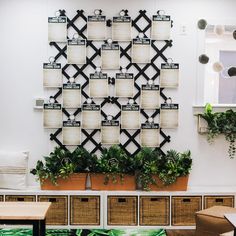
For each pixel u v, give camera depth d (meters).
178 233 4.11
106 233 4.08
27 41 4.47
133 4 4.48
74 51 4.44
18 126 4.52
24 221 2.92
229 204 4.26
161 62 4.51
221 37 4.71
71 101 4.46
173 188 4.28
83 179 4.30
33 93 4.50
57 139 4.52
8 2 4.45
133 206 4.23
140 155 4.29
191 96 4.54
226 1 4.52
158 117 4.53
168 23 4.46
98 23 4.44
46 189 4.29
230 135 4.42
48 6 4.46
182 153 4.46
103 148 4.50
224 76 4.55
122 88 4.46
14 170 4.32
